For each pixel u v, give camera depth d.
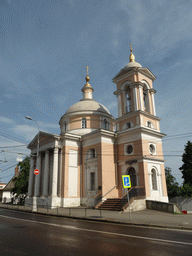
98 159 24.81
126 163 24.31
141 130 23.48
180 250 6.54
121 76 27.36
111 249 6.68
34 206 21.48
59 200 24.78
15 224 12.32
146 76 27.27
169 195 38.19
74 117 32.91
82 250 6.58
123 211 18.58
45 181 26.58
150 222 12.51
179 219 13.91
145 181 21.98
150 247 6.91
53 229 10.44
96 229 10.50
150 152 24.09
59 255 6.07
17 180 38.06
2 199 48.75
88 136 26.81
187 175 31.09
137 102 24.89
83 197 25.80
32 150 32.59
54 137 26.36
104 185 23.56
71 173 26.06
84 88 38.22
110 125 34.09
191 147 31.94
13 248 6.84
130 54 28.69
